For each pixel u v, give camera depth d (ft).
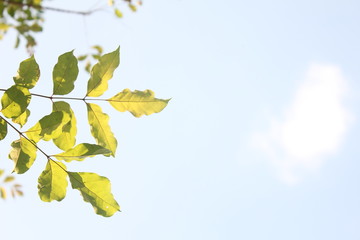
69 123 3.81
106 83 3.88
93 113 3.91
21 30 3.81
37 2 3.72
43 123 3.72
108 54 3.85
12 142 3.71
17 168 3.72
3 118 3.64
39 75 3.71
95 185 3.83
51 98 3.78
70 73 3.79
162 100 3.99
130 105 3.96
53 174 3.80
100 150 3.78
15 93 3.65
